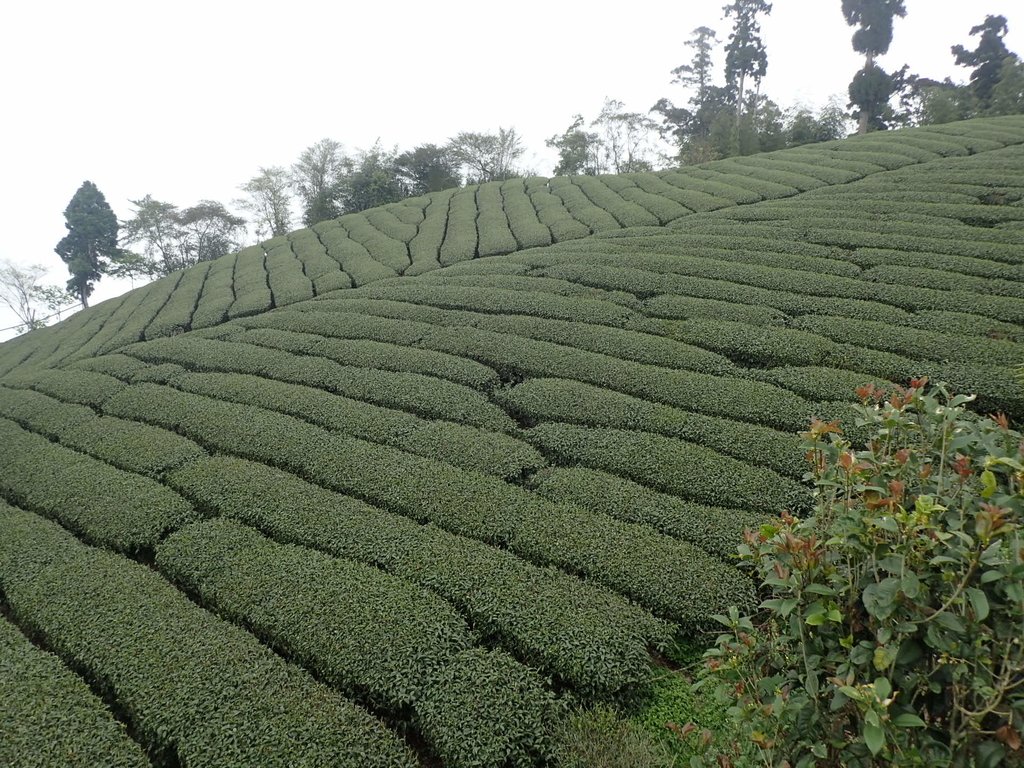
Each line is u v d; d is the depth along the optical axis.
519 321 17.45
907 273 17.08
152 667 7.50
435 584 8.59
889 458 4.39
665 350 14.96
